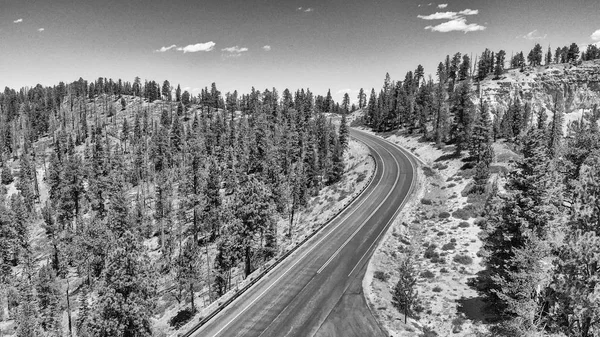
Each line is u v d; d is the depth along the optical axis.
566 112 156.00
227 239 52.38
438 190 68.38
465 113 84.62
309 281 39.53
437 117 108.38
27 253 81.19
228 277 52.22
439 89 114.19
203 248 71.94
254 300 36.12
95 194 95.25
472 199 59.12
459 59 171.00
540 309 22.16
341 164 91.94
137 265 32.09
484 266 38.66
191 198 75.62
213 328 31.80
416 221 56.50
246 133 128.75
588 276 19.38
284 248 56.84
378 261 43.97
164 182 100.25
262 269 43.06
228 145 125.75
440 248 46.97
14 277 79.38
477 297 34.91
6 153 197.50
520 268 25.92
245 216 52.41
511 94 151.62
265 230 53.59
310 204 81.81
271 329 31.19
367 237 50.94
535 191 27.88
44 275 59.88
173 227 83.00
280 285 38.94
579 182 21.56
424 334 30.09
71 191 95.31
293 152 102.69
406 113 135.12
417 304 34.94
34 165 163.62
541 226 27.58
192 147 124.94
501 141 91.12
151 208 102.94
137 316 30.61
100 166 123.88
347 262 43.72
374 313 33.03
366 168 92.06
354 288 37.62
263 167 90.62
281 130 115.31
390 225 54.56
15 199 113.88
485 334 26.91
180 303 53.41
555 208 27.95
